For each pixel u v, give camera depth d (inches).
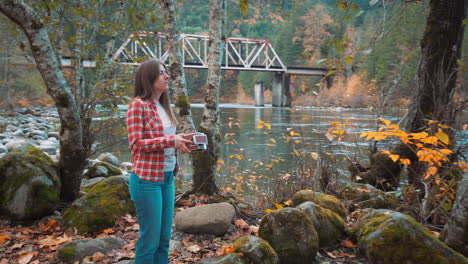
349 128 346.3
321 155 190.9
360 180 199.6
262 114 1167.0
